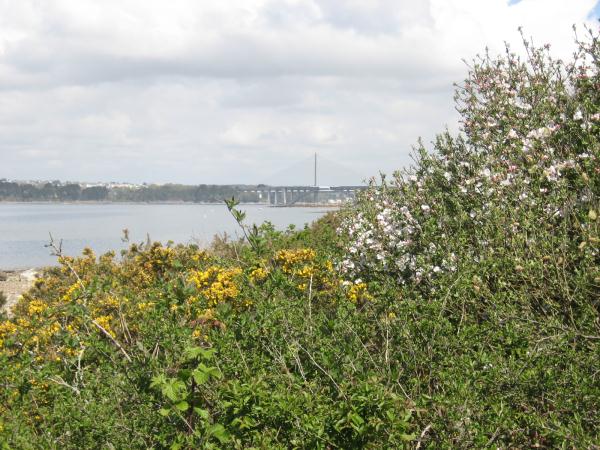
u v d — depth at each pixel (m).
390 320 3.95
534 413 3.17
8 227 63.25
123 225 58.03
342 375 3.34
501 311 3.99
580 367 3.49
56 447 3.76
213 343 3.93
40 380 4.45
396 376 3.29
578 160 5.21
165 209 152.62
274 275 4.82
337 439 2.95
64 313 5.16
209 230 36.09
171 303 4.44
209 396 3.52
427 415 3.13
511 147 5.66
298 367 3.66
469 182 5.46
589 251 4.33
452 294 4.31
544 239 4.51
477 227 5.18
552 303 4.16
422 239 5.24
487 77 6.50
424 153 6.16
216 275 6.09
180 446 2.88
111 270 9.24
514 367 3.36
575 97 5.88
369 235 6.04
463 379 3.30
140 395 3.63
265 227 5.00
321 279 5.68
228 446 2.96
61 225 65.12
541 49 6.29
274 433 3.02
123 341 5.25
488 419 3.08
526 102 6.21
